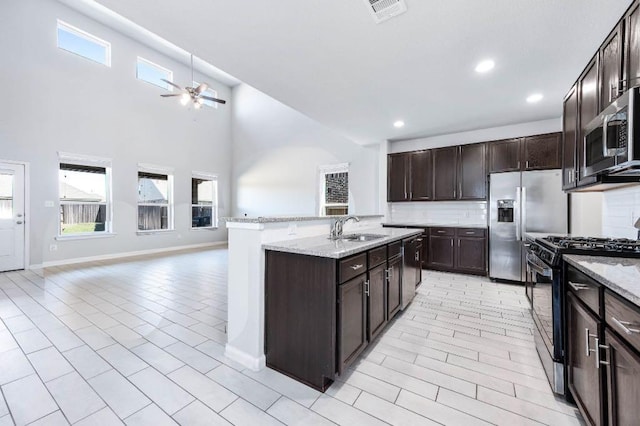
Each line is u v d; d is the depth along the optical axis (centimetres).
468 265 446
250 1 184
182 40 228
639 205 202
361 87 315
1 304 314
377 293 222
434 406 155
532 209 386
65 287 383
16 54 474
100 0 182
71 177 546
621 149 140
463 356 207
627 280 104
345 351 174
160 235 687
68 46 547
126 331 247
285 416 147
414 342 229
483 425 141
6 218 468
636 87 128
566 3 184
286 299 185
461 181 469
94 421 142
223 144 853
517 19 200
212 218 831
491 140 452
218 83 838
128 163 623
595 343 121
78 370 187
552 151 397
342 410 152
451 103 360
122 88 613
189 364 196
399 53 246
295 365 180
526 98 343
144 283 406
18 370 187
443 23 205
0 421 142
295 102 359
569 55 246
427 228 483
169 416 146
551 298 168
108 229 597
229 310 206
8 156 466
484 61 258
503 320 272
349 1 184
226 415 147
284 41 229
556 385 161
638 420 91
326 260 168
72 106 539
